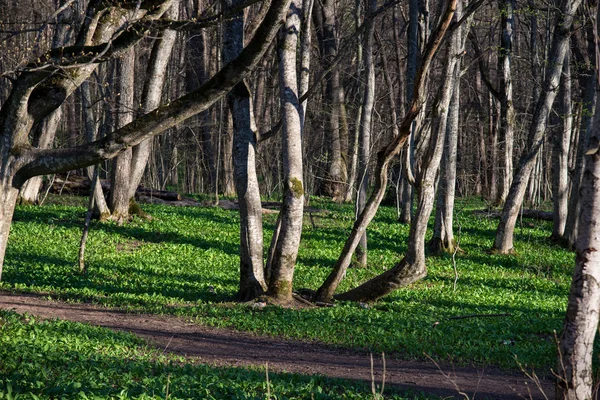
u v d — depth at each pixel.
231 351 11.93
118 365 9.12
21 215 27.62
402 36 49.16
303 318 14.98
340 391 9.28
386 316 15.67
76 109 49.41
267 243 26.77
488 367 12.14
